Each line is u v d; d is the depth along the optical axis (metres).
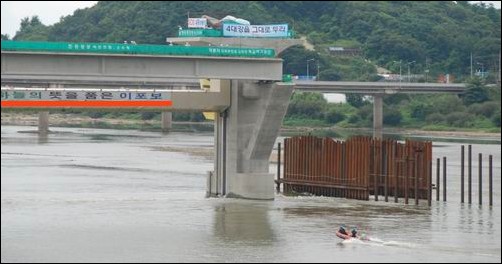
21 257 176.88
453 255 182.25
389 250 186.88
